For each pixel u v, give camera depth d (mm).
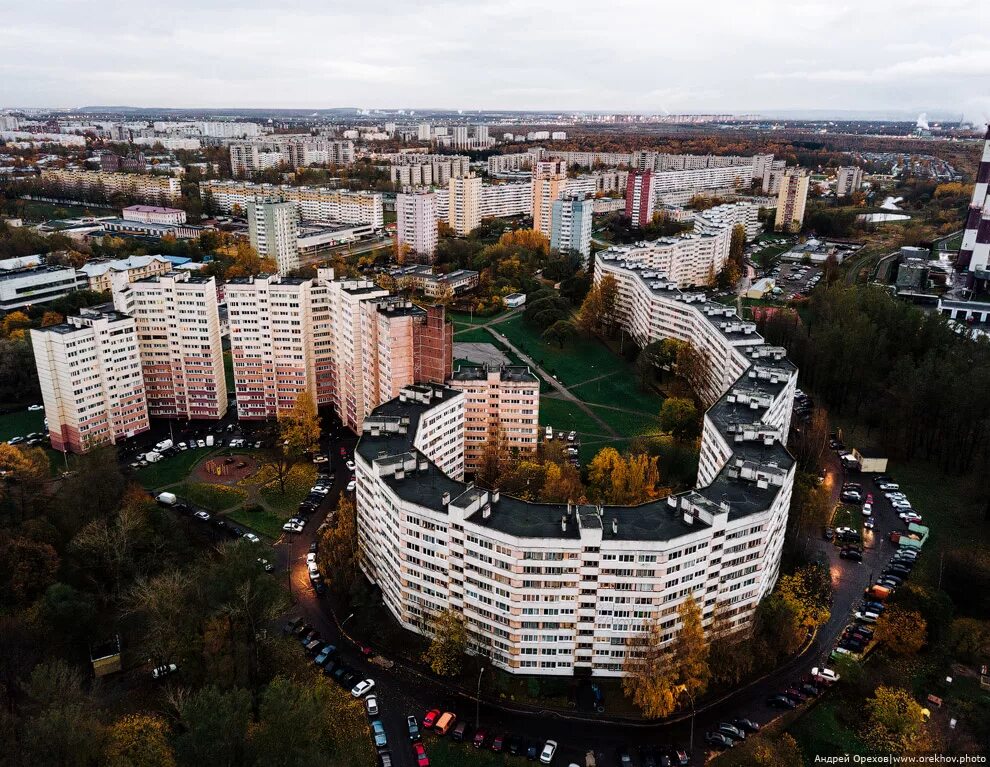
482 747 197500
